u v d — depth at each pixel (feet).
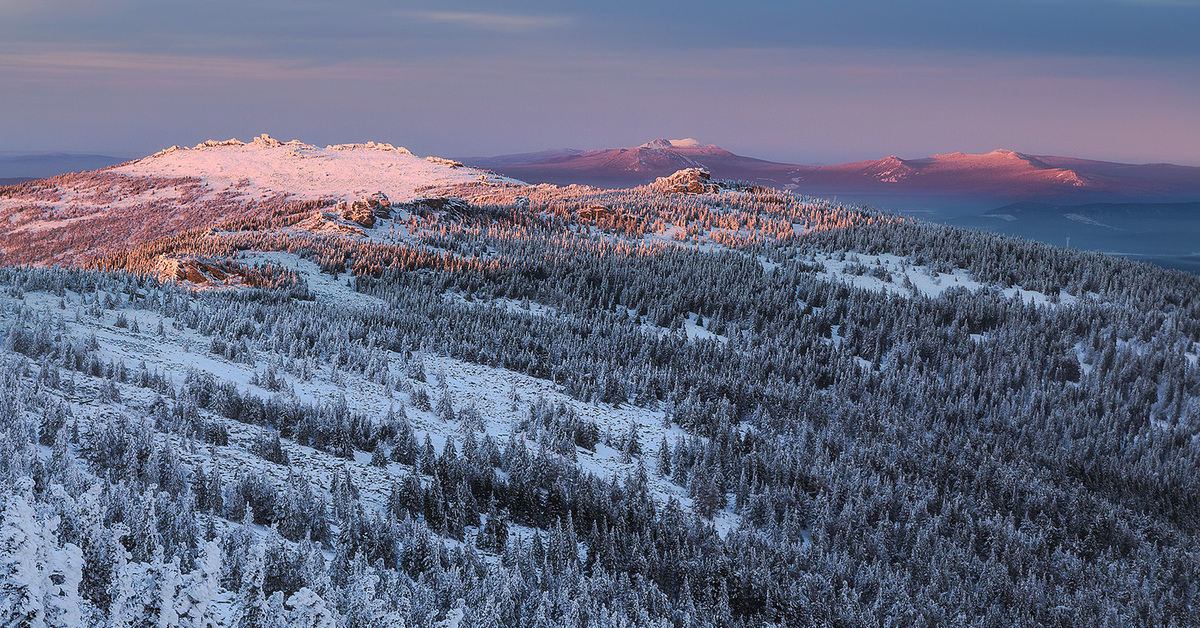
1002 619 240.73
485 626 123.75
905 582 240.94
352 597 97.60
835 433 377.91
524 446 262.67
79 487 118.32
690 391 387.75
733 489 297.33
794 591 212.64
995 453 396.98
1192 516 377.30
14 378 179.01
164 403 209.77
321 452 221.25
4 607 63.52
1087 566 289.94
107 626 71.41
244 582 84.28
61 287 388.57
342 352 351.05
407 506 195.21
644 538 213.25
